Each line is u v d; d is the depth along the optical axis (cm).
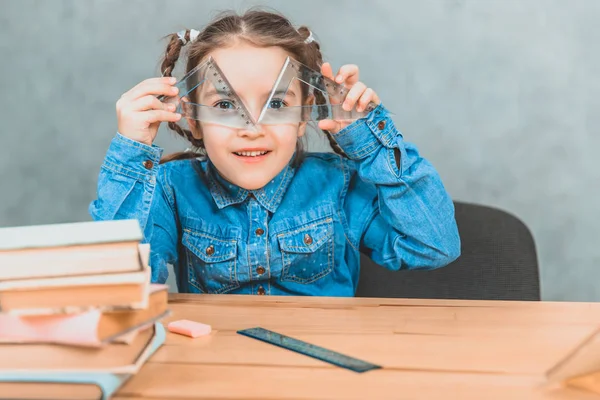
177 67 146
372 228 140
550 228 208
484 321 89
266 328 86
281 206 136
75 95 216
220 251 133
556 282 209
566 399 63
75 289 66
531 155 206
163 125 213
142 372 70
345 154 140
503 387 66
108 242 66
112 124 217
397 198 131
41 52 215
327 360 73
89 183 220
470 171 207
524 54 203
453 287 135
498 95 204
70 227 68
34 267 66
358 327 87
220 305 99
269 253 133
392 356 75
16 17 215
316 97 120
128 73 214
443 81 205
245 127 116
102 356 65
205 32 132
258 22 128
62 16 214
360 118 121
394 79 206
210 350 77
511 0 201
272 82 124
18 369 65
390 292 138
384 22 204
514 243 133
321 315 93
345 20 205
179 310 96
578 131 204
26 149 219
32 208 222
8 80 217
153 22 212
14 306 66
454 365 72
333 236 137
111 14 212
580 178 205
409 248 133
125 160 119
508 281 132
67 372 64
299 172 140
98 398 60
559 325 87
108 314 66
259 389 65
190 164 142
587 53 201
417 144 208
